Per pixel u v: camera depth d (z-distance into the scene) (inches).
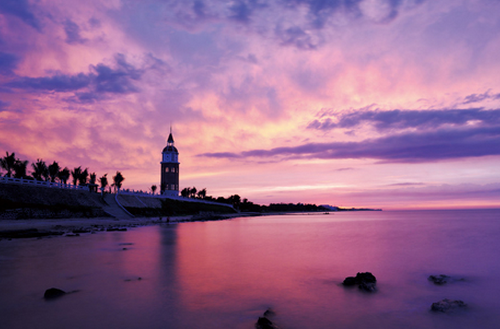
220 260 870.4
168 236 1561.3
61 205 2192.4
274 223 3437.5
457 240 1469.0
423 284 618.5
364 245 1258.0
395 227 2623.0
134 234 1622.8
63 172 3125.0
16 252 951.6
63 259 836.6
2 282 587.8
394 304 492.7
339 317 433.1
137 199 3444.9
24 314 421.1
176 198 4559.5
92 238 1368.1
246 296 520.1
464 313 453.1
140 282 598.9
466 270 756.6
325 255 983.0
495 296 539.2
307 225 3006.9
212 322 401.4
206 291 544.7
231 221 3922.2
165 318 413.1
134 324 390.0
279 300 503.2
